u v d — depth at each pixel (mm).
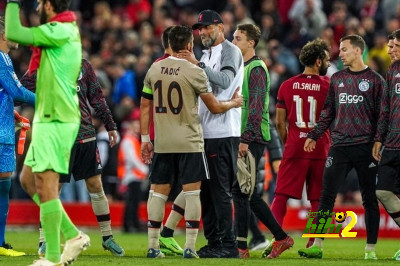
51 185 29047
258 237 45594
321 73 40719
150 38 75938
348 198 63438
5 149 36188
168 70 35438
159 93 35531
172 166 36188
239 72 36938
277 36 77062
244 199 37750
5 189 36625
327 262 34812
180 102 35281
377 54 67938
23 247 43406
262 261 34688
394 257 37906
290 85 40344
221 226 36906
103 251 41094
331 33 69562
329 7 82750
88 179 37438
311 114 40000
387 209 37875
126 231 60719
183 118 35375
